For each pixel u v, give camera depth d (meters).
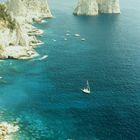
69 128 93.19
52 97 111.88
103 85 123.00
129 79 130.00
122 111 102.88
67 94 114.25
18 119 97.44
